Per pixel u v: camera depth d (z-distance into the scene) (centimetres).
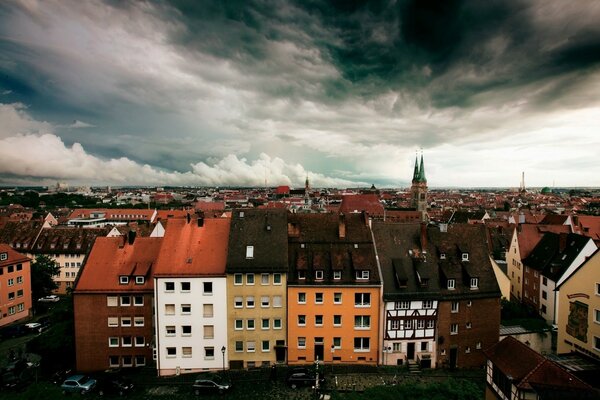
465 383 3741
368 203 15638
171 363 4162
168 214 12144
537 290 5862
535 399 2452
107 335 4291
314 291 4191
